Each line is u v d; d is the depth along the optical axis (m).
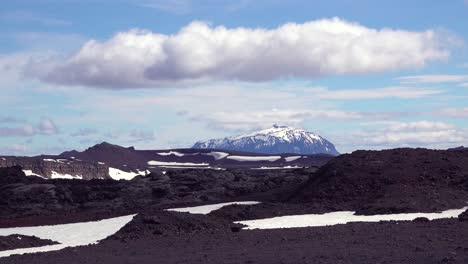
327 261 30.33
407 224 47.91
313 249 35.84
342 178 73.88
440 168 73.50
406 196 64.12
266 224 54.88
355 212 61.69
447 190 66.56
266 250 36.50
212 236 45.91
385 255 31.91
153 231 49.50
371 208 61.34
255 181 96.62
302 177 95.62
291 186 86.44
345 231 45.09
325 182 75.25
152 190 92.31
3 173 102.25
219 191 90.38
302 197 73.56
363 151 82.38
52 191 90.62
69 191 92.19
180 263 32.53
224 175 99.25
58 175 162.75
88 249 42.47
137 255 37.50
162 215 52.69
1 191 92.06
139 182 95.94
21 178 101.44
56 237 54.00
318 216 60.00
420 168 74.19
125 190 93.25
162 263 32.94
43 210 83.56
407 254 32.03
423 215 56.69
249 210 63.09
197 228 50.81
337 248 35.84
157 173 100.38
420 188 67.12
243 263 31.12
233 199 81.38
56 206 86.31
